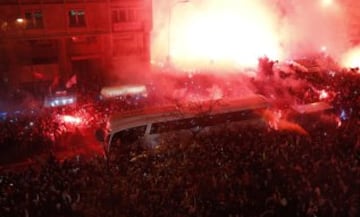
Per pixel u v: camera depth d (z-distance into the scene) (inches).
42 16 1424.7
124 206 714.8
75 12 1460.4
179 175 796.6
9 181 802.2
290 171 768.9
